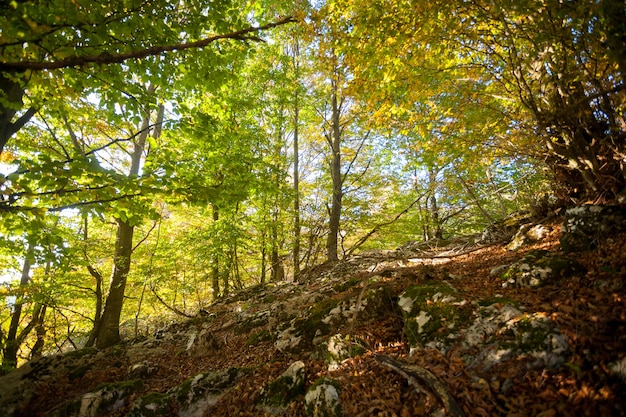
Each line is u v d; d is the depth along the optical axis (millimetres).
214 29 5359
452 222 16391
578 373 3016
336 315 6016
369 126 9023
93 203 4742
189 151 7605
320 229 14328
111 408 4992
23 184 4145
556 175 7203
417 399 3439
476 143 7473
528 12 3883
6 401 5320
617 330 3203
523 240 7398
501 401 3139
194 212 15047
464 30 5492
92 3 4113
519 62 5168
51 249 5570
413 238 19641
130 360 6988
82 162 4430
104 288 12453
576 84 5148
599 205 5328
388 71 6480
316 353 5207
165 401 4809
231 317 9570
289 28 12453
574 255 5160
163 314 15625
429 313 4711
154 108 5520
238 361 6195
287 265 16891
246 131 10867
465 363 3668
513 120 6777
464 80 7227
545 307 4027
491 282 5602
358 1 5598
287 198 12477
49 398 5613
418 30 5453
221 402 4805
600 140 5254
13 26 2822
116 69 4906
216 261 12703
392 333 5113
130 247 10305
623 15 2918
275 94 13367
